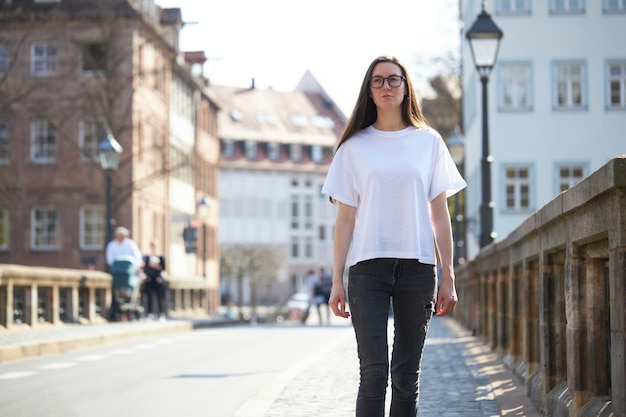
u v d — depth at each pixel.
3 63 64.31
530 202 58.38
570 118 58.41
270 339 26.42
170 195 78.19
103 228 65.94
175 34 72.75
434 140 6.93
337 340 24.28
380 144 6.88
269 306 135.88
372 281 6.77
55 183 65.94
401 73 6.95
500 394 11.55
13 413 11.38
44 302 26.52
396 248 6.75
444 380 13.48
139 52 63.97
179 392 13.53
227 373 16.23
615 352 6.67
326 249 140.38
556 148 58.38
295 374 15.10
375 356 6.70
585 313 8.13
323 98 145.62
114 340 24.70
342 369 15.87
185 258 83.75
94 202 65.75
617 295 6.56
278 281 125.06
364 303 6.75
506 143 58.59
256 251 118.56
